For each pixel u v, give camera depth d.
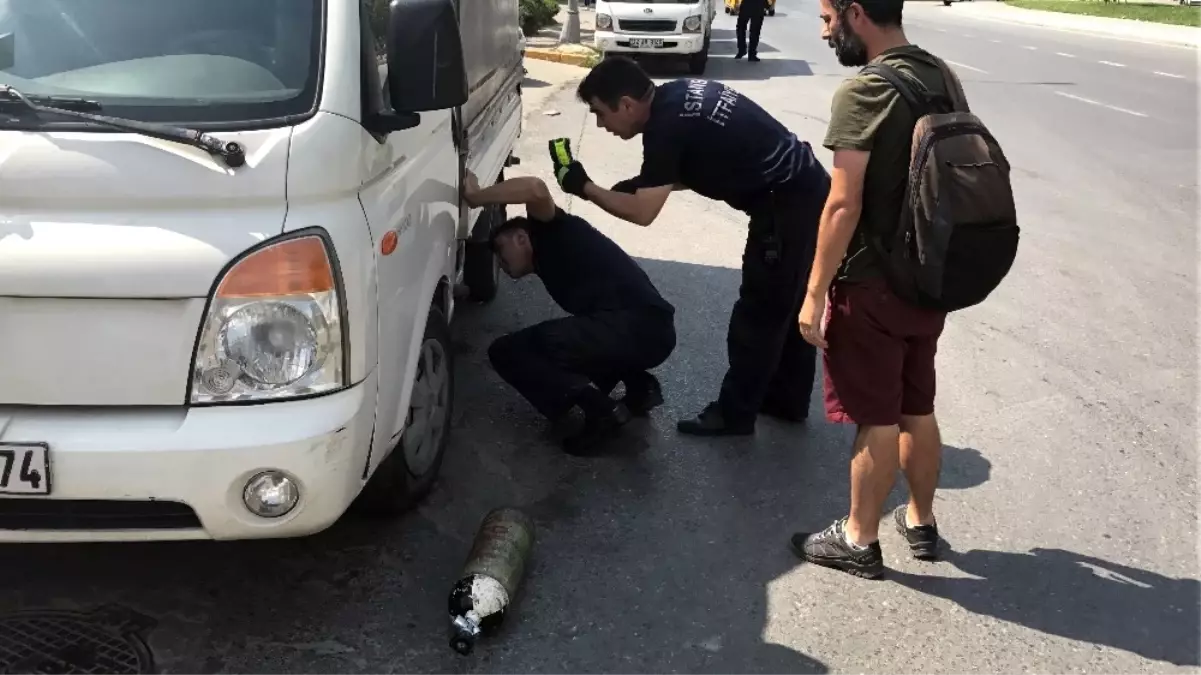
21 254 2.37
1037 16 32.03
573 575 3.36
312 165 2.50
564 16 25.34
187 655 2.87
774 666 2.98
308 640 2.96
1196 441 4.54
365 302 2.64
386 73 3.10
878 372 3.17
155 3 2.73
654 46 16.55
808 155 4.04
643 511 3.79
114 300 2.41
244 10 2.73
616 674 2.91
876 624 3.20
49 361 2.45
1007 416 4.73
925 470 3.45
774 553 3.57
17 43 2.67
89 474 2.41
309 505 2.56
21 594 3.07
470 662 2.92
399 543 3.47
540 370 4.08
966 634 3.16
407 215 3.08
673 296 6.20
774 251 4.01
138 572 3.22
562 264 4.29
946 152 2.86
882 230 3.02
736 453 4.29
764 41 22.89
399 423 3.02
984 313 6.10
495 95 5.34
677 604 3.25
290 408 2.51
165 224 2.41
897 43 3.04
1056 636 3.17
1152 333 5.84
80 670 2.76
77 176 2.38
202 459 2.42
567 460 4.14
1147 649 3.12
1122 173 9.70
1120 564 3.57
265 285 2.44
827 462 4.25
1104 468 4.26
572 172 4.00
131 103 2.54
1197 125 12.35
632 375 4.48
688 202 8.52
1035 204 8.53
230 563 3.30
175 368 2.45
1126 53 21.05
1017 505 3.94
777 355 4.27
